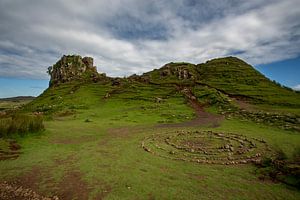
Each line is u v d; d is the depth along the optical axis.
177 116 57.81
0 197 16.39
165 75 147.50
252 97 88.00
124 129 42.75
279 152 24.64
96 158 24.36
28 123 35.50
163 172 20.20
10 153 26.00
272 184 17.55
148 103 88.38
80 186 17.69
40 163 22.83
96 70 182.62
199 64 173.25
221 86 111.06
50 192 16.92
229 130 39.91
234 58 171.12
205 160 23.47
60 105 89.69
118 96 106.88
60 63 173.88
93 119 57.50
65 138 34.44
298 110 58.12
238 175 19.39
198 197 15.66
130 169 20.98
